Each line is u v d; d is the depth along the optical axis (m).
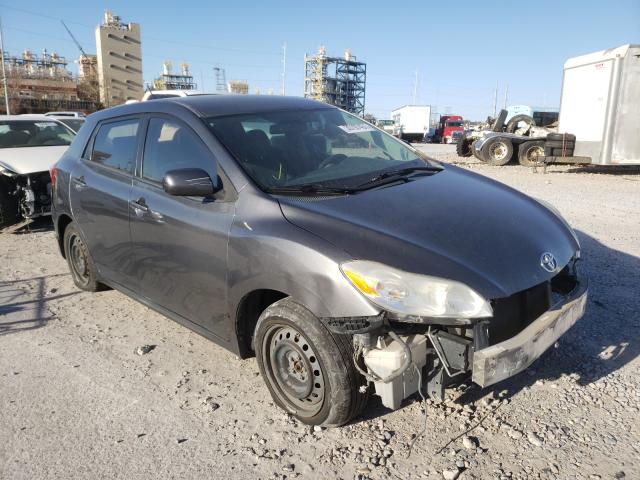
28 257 6.31
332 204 2.94
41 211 7.41
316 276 2.59
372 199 3.04
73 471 2.64
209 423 2.99
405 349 2.46
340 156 3.60
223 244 3.04
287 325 2.79
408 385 2.55
